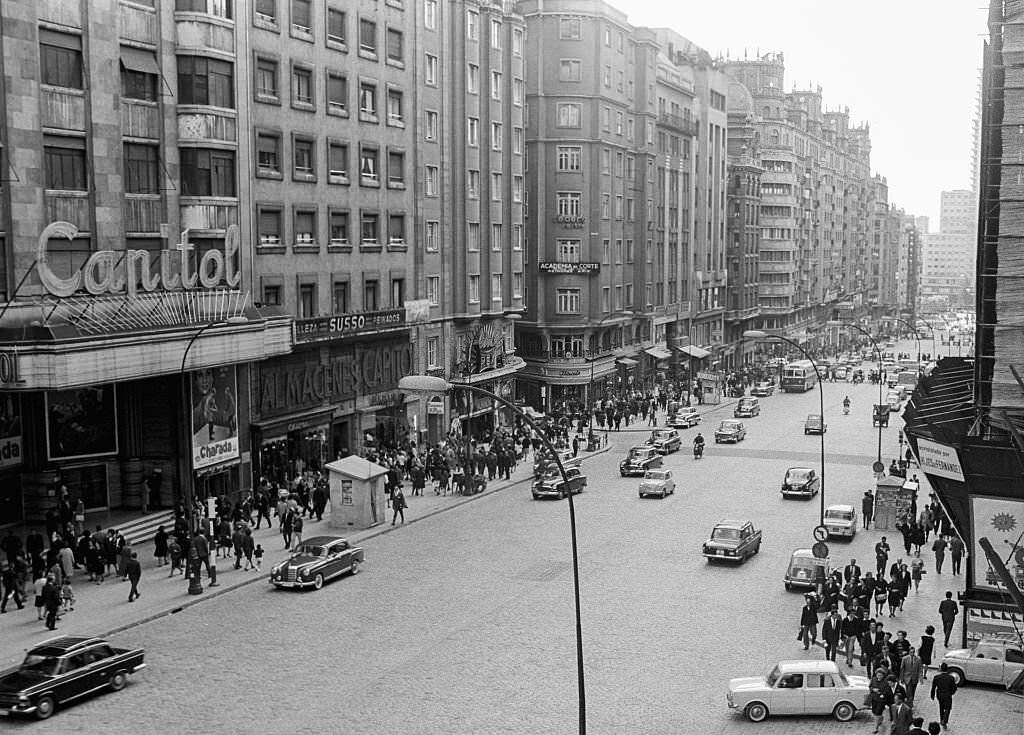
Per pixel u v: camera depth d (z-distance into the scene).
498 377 75.38
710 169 126.06
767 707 25.41
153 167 44.44
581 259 90.25
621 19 94.56
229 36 46.88
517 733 24.11
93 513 43.34
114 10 41.69
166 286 41.50
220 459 46.44
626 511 50.78
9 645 29.42
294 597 35.22
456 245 70.56
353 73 57.50
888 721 25.33
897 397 93.56
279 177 51.25
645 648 30.42
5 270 37.56
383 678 27.55
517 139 76.94
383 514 46.78
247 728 24.14
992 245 36.03
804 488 54.41
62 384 36.28
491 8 72.00
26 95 37.88
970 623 32.16
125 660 26.86
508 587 36.75
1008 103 35.44
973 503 33.06
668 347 113.12
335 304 56.88
